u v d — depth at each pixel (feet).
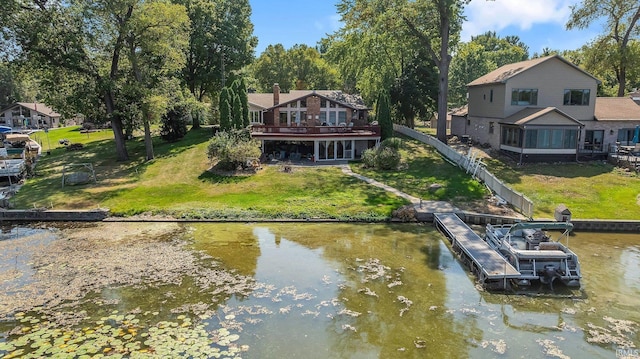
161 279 52.90
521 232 64.34
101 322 42.06
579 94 116.57
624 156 107.04
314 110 130.82
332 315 44.16
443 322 43.32
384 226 77.00
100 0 102.27
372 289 50.62
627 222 74.18
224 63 163.32
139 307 45.39
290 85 256.11
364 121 143.74
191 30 134.00
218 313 44.11
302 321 42.78
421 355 37.55
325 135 117.19
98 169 113.60
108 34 108.68
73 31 103.81
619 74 146.92
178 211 82.33
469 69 241.14
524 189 90.99
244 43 164.35
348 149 122.21
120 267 56.90
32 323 42.01
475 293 50.19
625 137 117.50
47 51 104.42
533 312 45.80
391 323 42.86
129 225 77.30
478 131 133.28
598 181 94.99
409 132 142.82
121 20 109.09
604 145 115.03
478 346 39.14
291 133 119.14
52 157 132.05
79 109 109.81
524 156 108.99
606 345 39.60
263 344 38.47
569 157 109.40
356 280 53.16
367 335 40.55
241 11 164.96
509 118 116.47
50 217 80.64
